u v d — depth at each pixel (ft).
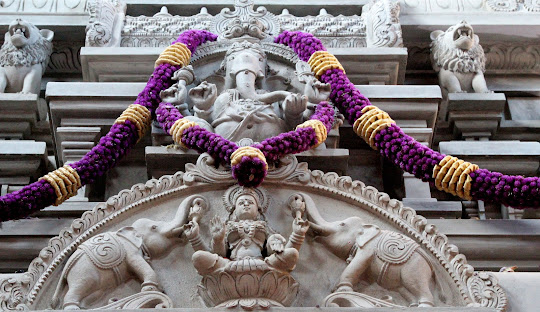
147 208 20.71
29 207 21.56
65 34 30.78
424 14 31.17
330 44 29.19
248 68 24.88
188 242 20.06
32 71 28.50
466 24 29.09
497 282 19.11
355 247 19.67
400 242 19.54
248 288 18.31
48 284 19.06
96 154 22.88
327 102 23.84
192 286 19.35
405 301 19.13
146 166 24.61
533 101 31.22
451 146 25.48
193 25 29.37
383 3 29.63
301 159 22.71
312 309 17.83
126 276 19.35
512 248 22.52
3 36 30.66
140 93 24.71
